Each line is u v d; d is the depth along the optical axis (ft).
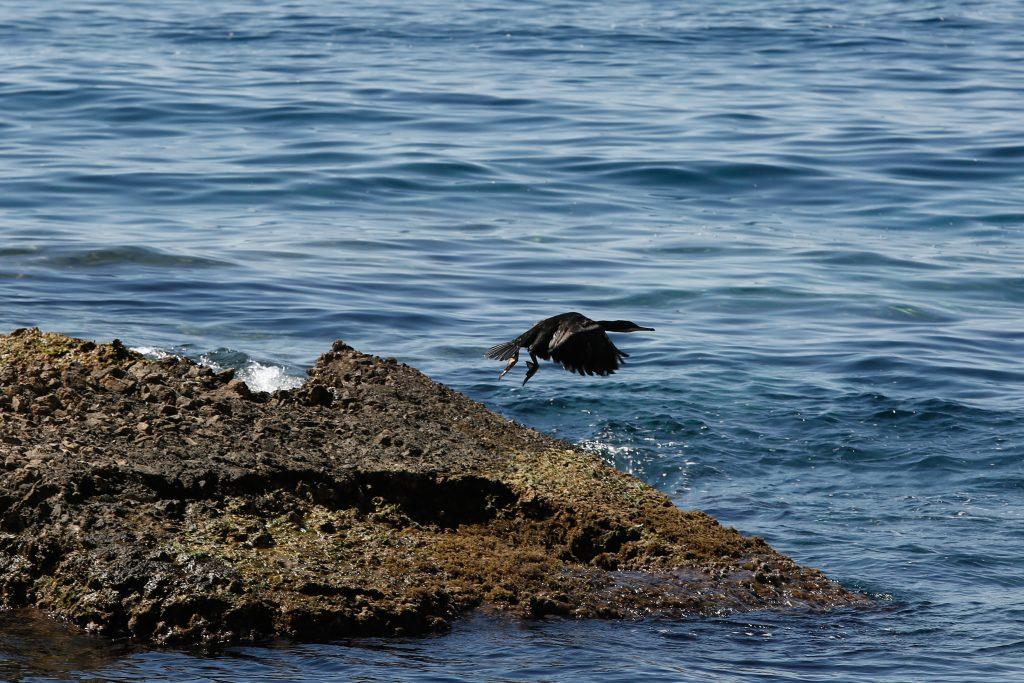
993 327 203.82
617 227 265.95
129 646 87.76
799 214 280.31
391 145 327.47
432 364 177.37
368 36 532.73
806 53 495.41
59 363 132.05
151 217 257.55
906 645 97.55
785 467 142.61
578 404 161.07
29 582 94.17
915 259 245.45
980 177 307.58
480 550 104.01
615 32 554.46
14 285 204.44
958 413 158.71
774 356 185.26
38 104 359.46
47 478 100.12
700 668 90.53
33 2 622.95
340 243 245.04
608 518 110.11
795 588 106.11
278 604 90.84
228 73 425.69
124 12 596.29
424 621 93.45
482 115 366.63
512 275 228.84
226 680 82.99
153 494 101.50
